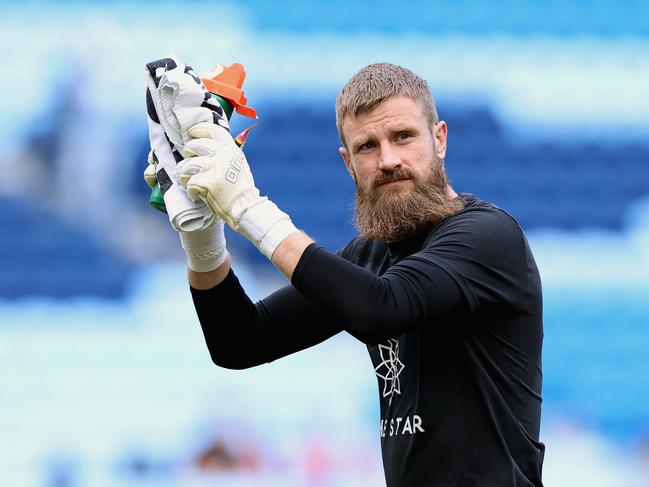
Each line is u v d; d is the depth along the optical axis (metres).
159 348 34.47
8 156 39.47
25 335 35.09
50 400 33.03
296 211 40.94
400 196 10.84
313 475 30.88
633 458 34.44
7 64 40.88
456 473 10.42
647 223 42.25
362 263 11.88
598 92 43.78
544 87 43.94
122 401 33.03
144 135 40.22
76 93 40.62
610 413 35.62
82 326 35.72
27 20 41.81
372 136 10.91
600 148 43.16
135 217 39.00
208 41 43.12
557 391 36.31
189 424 32.41
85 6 42.62
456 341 10.59
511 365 10.74
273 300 12.19
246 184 10.18
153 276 37.72
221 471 31.23
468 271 10.34
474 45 44.22
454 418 10.48
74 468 31.92
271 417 31.86
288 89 42.81
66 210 38.94
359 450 31.42
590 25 44.81
